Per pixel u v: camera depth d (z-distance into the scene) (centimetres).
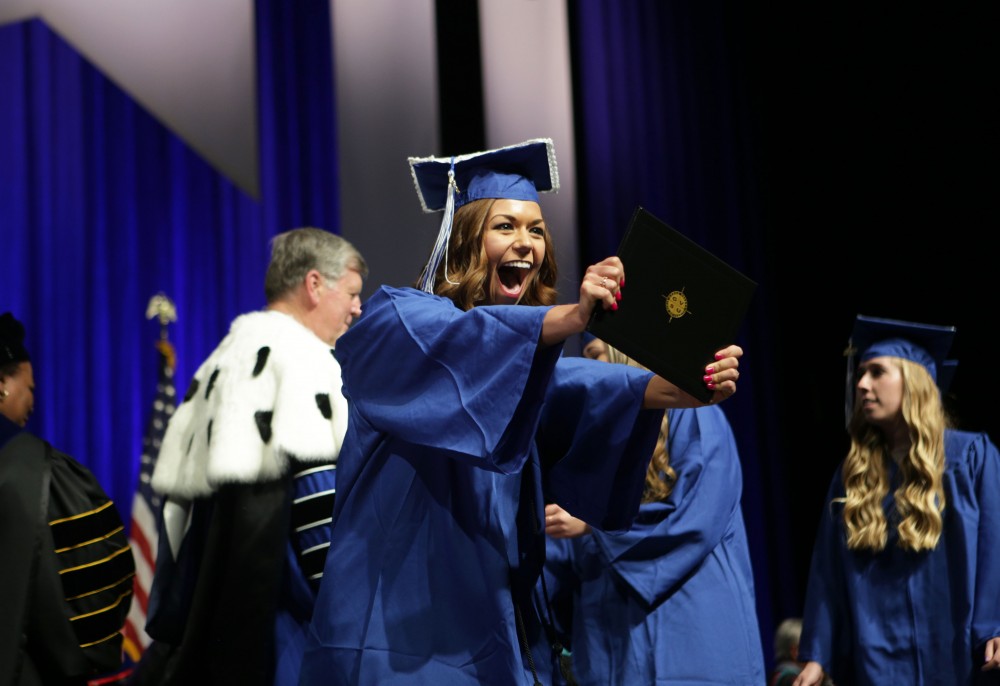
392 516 199
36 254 594
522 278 223
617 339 182
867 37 733
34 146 600
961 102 704
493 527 196
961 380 694
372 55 657
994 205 692
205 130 623
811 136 750
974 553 374
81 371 590
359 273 354
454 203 228
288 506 302
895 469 400
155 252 612
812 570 408
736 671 318
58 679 299
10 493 303
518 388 177
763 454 731
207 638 302
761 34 765
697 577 325
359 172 642
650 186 723
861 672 384
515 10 703
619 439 209
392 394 191
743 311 191
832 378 740
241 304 622
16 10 607
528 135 696
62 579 306
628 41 737
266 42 639
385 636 193
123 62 615
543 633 212
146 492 466
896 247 722
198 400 329
